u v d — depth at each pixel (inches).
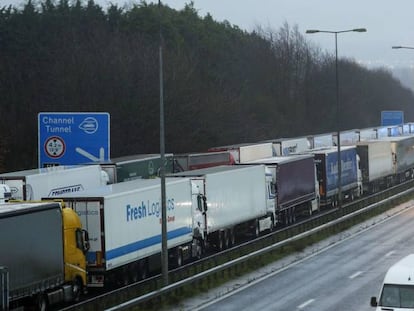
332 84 5787.4
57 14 3718.0
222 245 1809.8
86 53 3302.2
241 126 3949.3
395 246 1758.1
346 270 1456.7
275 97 5251.0
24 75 3289.9
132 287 1259.2
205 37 4707.2
